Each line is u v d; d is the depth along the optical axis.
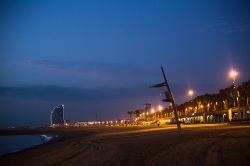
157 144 25.42
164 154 17.78
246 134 27.47
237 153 15.16
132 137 39.91
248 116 79.62
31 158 26.47
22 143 86.62
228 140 22.52
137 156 18.33
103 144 31.59
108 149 25.11
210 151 16.70
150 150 21.03
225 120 93.62
